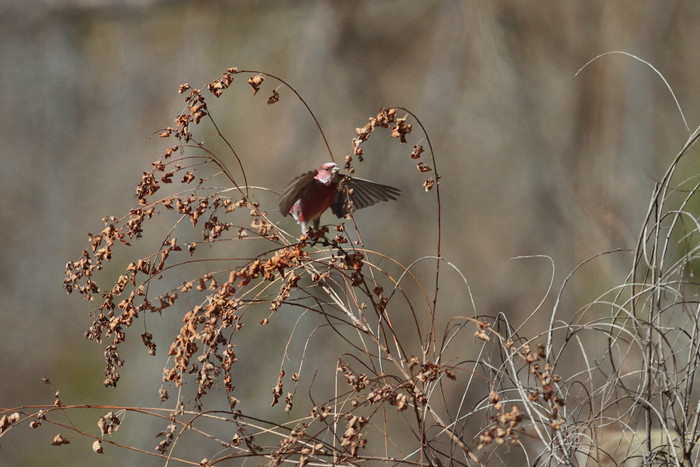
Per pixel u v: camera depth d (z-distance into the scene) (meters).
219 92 4.51
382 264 15.23
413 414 11.62
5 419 4.07
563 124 14.80
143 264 4.51
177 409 4.24
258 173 16.38
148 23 18.39
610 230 13.61
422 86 16.19
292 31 17.33
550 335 4.06
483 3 15.09
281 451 4.13
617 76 14.68
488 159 15.45
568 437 4.13
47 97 18.56
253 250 13.69
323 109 16.52
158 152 17.80
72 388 16.12
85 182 18.27
